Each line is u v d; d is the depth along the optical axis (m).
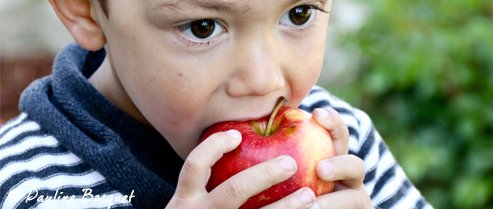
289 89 1.42
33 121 1.63
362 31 3.34
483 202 3.13
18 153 1.57
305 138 1.36
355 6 3.58
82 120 1.58
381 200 1.79
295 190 1.34
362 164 1.41
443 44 3.17
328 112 1.43
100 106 1.60
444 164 3.16
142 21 1.36
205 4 1.28
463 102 3.14
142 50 1.38
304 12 1.38
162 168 1.60
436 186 3.21
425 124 3.24
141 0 1.35
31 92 1.66
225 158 1.35
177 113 1.40
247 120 1.39
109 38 1.46
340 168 1.37
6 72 4.53
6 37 4.82
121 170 1.53
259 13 1.29
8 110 4.22
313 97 1.86
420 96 3.23
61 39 4.95
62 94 1.61
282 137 1.36
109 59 1.58
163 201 1.54
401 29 3.24
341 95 3.30
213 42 1.33
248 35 1.32
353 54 3.44
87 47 1.53
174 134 1.45
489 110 3.14
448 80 3.15
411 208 1.80
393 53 3.21
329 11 1.46
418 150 3.12
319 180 1.37
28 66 4.64
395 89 3.30
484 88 3.16
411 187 1.86
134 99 1.47
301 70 1.40
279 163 1.31
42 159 1.55
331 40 3.50
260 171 1.30
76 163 1.55
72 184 1.52
